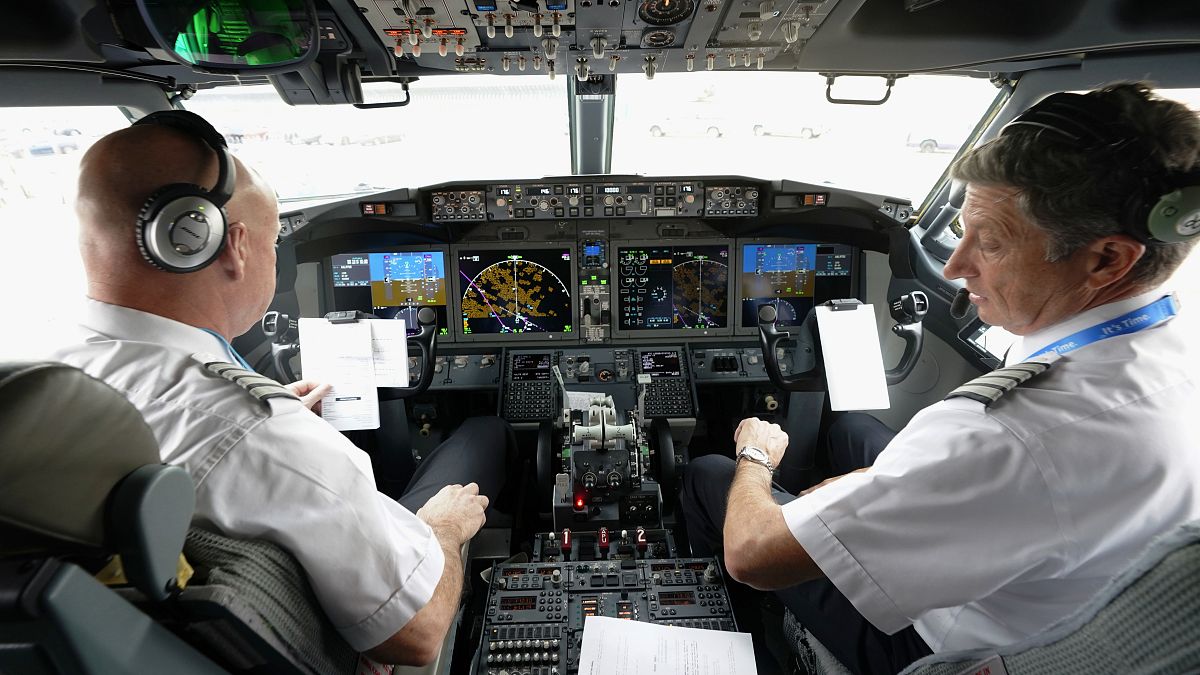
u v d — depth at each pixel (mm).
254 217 990
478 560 2523
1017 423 894
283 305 2764
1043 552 877
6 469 489
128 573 593
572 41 1913
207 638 731
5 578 504
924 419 1019
